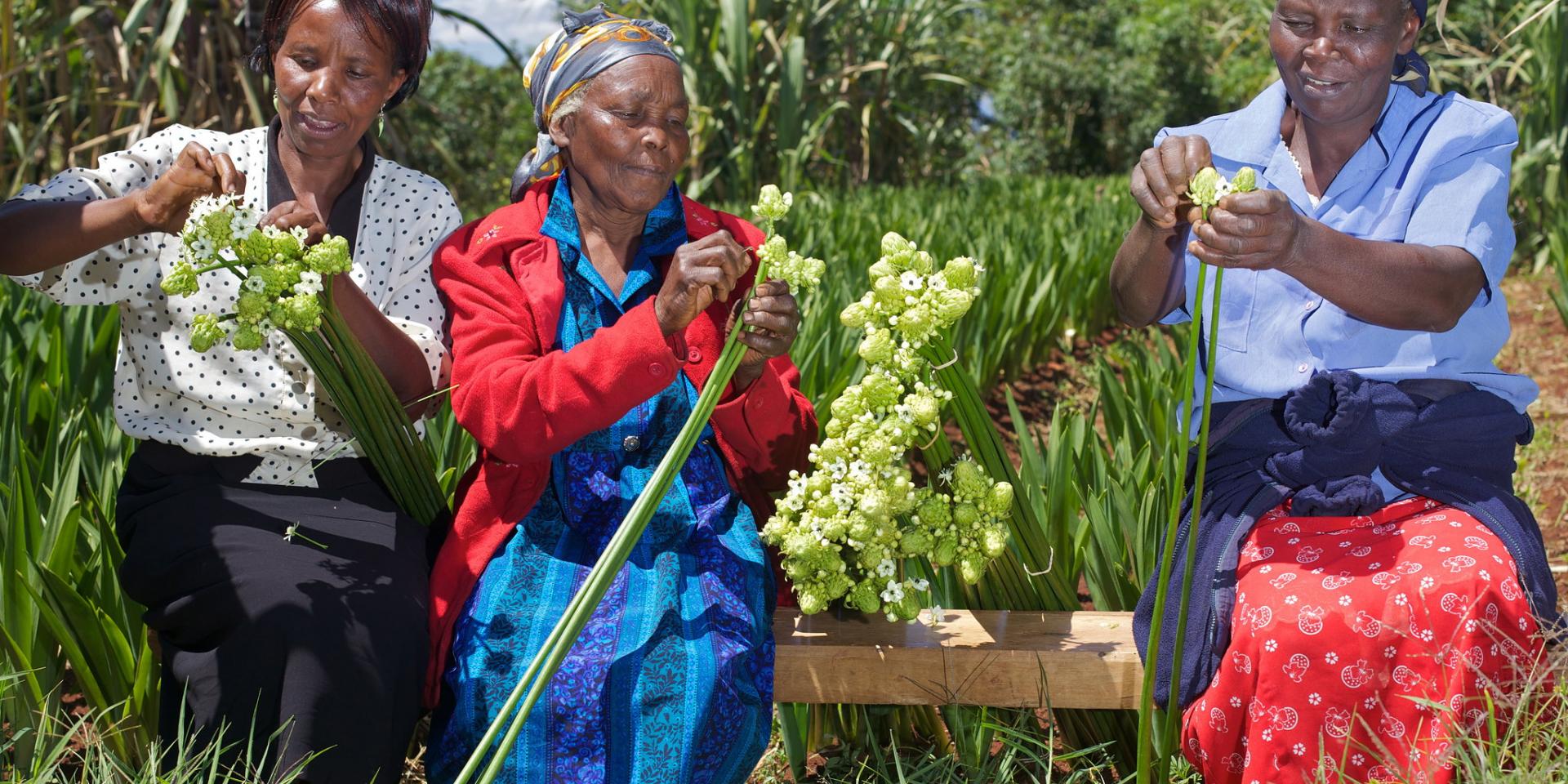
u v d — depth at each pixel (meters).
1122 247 2.38
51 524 2.63
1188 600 2.20
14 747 2.42
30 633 2.48
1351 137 2.32
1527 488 4.28
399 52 2.39
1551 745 1.98
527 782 2.06
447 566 2.30
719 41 11.74
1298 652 2.06
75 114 9.21
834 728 2.80
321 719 2.07
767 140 12.44
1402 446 2.22
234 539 2.23
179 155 2.09
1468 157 2.23
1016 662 2.42
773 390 2.38
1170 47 27.11
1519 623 1.99
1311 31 2.20
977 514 2.36
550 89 2.35
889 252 2.23
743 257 2.06
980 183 14.49
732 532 2.38
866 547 2.33
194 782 2.14
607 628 2.13
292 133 2.39
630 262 2.46
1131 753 2.55
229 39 8.47
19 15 8.03
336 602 2.13
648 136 2.27
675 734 2.07
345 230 2.48
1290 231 1.93
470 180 11.25
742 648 2.18
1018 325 5.72
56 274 2.34
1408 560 2.07
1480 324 2.29
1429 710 2.00
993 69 27.56
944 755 2.65
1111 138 27.94
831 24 12.78
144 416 2.42
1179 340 2.92
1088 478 3.26
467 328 2.29
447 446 3.23
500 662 2.12
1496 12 9.18
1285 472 2.26
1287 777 2.10
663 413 2.37
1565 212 7.80
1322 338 2.30
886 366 2.29
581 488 2.31
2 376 3.46
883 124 14.98
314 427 2.40
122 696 2.51
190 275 2.02
